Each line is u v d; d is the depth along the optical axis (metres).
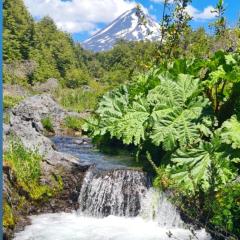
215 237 6.86
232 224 5.93
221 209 5.84
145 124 10.24
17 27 91.25
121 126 10.55
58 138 19.67
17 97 50.09
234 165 8.11
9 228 8.35
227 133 7.92
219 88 10.09
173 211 8.84
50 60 104.25
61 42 116.88
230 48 13.01
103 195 10.04
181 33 15.73
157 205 9.01
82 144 17.70
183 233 8.41
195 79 9.95
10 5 91.62
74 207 10.05
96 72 144.00
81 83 106.75
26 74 84.44
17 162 9.71
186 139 9.22
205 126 9.23
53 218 9.44
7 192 8.88
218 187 6.81
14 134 11.48
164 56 15.96
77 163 10.53
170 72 10.60
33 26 98.25
